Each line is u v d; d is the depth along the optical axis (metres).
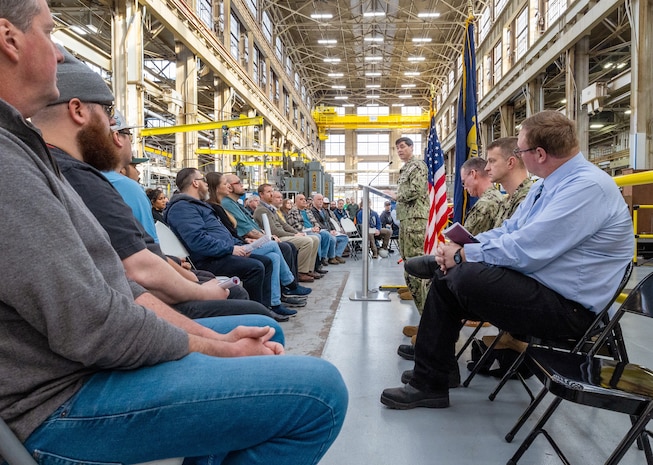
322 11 19.42
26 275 0.57
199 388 0.70
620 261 1.44
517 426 1.47
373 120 30.14
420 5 18.94
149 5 8.44
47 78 0.73
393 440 1.50
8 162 0.60
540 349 1.40
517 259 1.45
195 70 11.36
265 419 0.72
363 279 4.11
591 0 9.48
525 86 13.83
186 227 2.78
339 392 0.77
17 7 0.67
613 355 1.43
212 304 1.58
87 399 0.67
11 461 0.61
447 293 1.71
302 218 6.57
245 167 11.84
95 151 1.24
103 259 0.75
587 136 10.62
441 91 28.02
